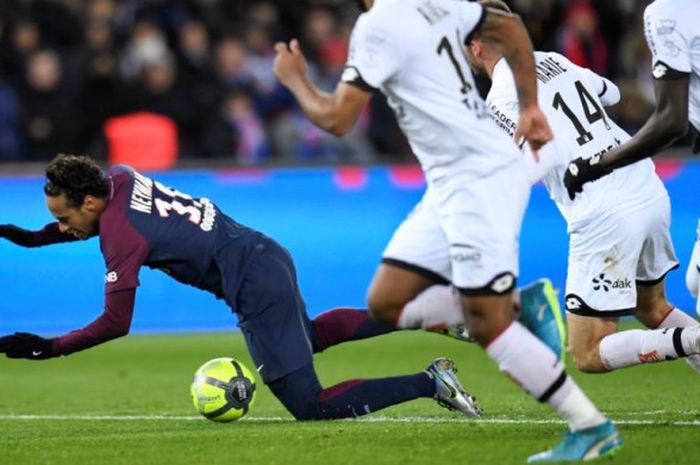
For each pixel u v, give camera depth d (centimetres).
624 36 5559
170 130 5212
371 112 5416
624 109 5031
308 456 1962
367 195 4516
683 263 4384
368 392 2341
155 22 5469
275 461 1930
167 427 2469
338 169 4519
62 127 5175
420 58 1844
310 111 1862
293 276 2398
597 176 2205
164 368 3719
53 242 2508
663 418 2366
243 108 5334
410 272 1912
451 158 1848
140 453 2053
